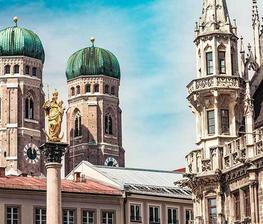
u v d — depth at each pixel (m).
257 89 108.00
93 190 144.62
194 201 108.75
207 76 107.44
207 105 107.81
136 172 162.25
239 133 104.94
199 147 107.81
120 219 145.50
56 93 106.06
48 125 105.25
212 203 105.94
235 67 109.31
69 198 141.50
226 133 106.94
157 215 150.25
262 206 96.81
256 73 110.06
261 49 112.69
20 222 136.00
